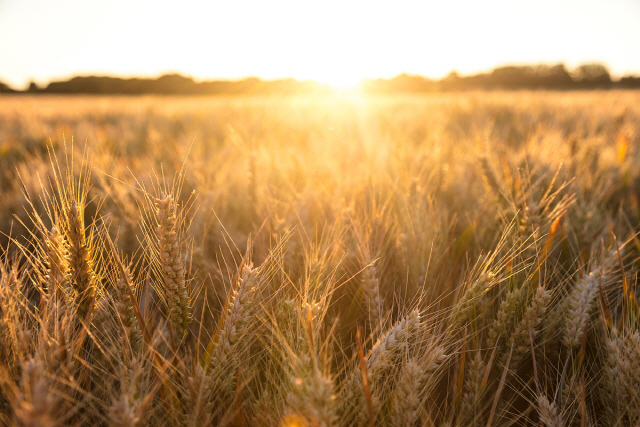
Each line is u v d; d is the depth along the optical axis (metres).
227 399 0.41
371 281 0.47
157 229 0.40
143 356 0.37
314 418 0.33
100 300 0.42
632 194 0.82
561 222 0.60
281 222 0.58
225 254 0.62
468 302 0.44
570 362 0.48
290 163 0.95
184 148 1.31
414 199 0.65
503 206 0.63
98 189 0.79
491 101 3.31
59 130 1.78
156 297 0.49
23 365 0.31
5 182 0.98
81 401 0.39
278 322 0.44
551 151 0.98
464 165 1.05
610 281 0.51
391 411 0.38
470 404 0.42
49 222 0.70
